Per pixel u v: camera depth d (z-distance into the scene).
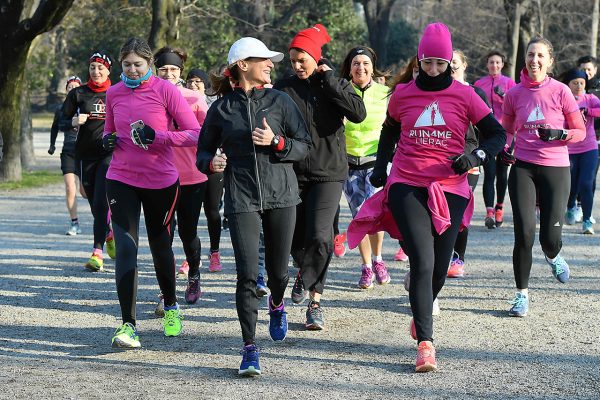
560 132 7.43
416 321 6.02
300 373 5.98
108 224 10.17
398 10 60.34
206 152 6.05
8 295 8.57
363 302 8.23
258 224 5.93
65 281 9.28
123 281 6.52
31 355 6.48
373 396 5.48
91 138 9.66
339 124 7.25
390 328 7.26
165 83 6.66
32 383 5.77
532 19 28.28
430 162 6.11
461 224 6.50
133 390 5.62
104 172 9.65
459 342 6.80
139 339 6.93
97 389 5.65
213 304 8.20
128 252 6.55
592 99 12.23
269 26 39.91
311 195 7.21
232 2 39.81
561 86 7.72
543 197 7.70
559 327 7.25
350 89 7.16
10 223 14.15
